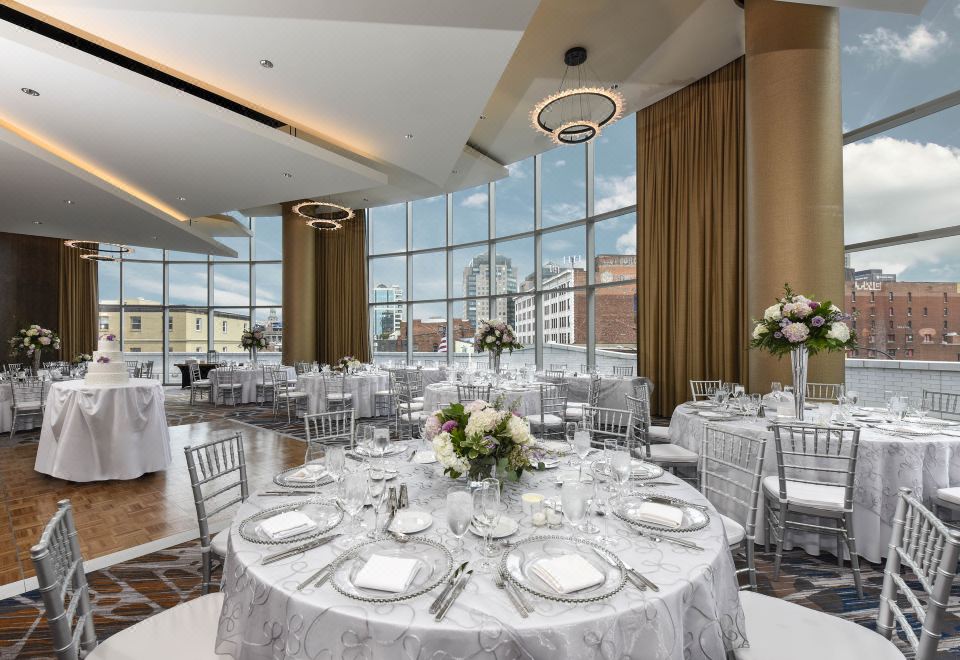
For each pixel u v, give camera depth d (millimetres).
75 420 4242
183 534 3215
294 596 1151
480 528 1466
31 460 5082
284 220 11414
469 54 4301
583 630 1046
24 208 7352
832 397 4289
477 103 5172
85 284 11875
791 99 4406
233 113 5125
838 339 3105
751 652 1337
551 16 5281
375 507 1548
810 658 1315
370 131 5902
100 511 3629
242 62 4488
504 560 1270
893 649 1349
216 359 12883
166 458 4660
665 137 7023
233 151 5848
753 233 4676
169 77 5809
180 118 4996
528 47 5777
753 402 3812
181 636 1437
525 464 1826
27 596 2471
